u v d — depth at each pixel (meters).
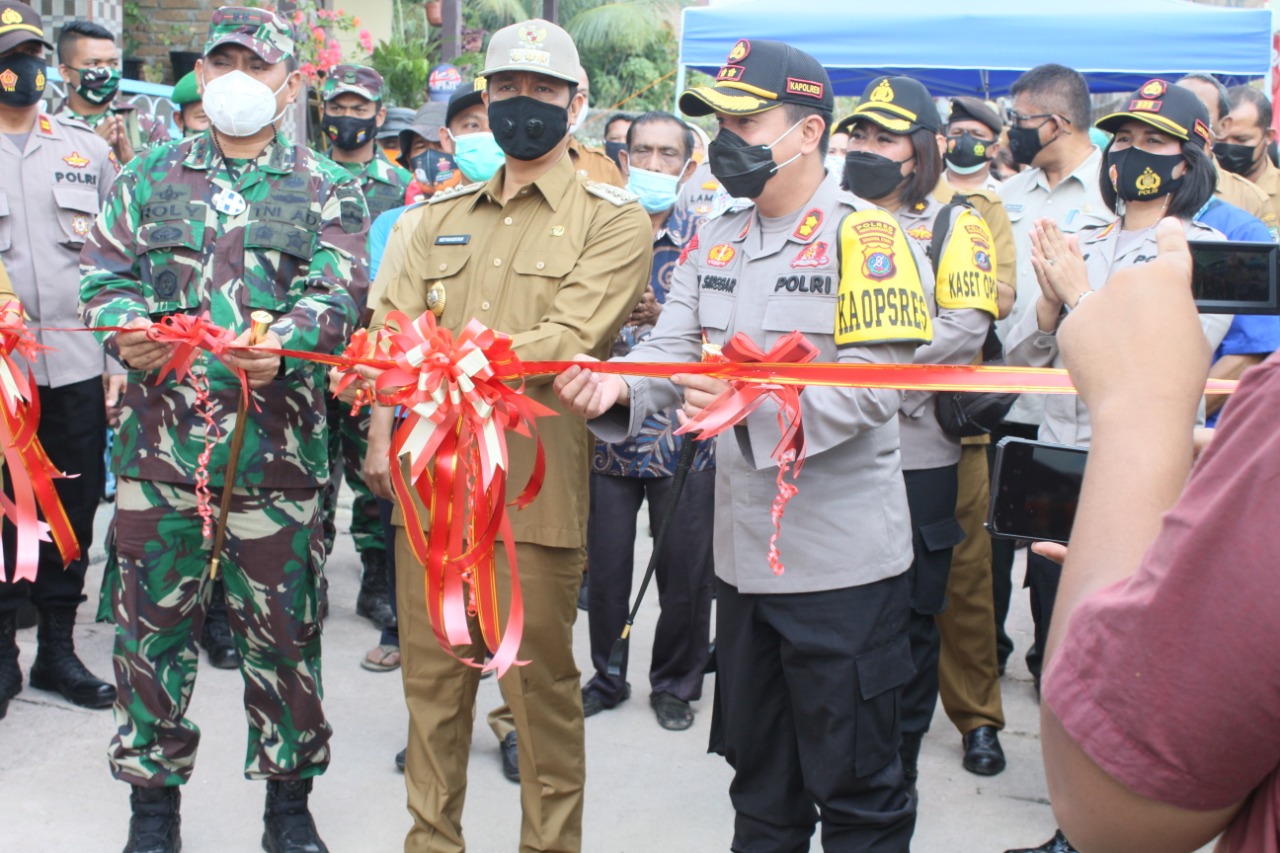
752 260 2.44
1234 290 1.56
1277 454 0.75
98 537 5.48
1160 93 2.94
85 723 3.74
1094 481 0.92
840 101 14.33
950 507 3.16
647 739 3.80
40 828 3.10
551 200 2.70
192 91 4.86
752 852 2.55
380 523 4.70
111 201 2.88
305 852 2.95
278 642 2.85
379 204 5.34
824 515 2.34
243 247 2.82
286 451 2.80
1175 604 0.77
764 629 2.46
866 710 2.34
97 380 4.00
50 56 7.06
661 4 19.31
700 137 5.24
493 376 2.13
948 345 3.00
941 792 3.50
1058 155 3.91
